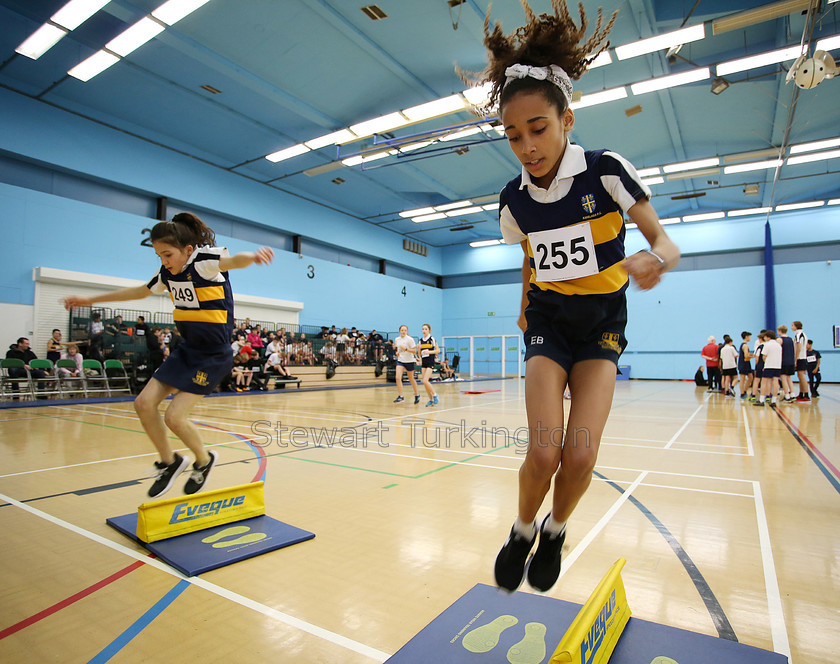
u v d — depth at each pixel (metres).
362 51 10.05
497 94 1.54
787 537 2.43
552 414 1.28
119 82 10.91
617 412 8.33
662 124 12.98
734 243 19.23
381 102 11.95
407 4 8.78
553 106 1.29
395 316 22.27
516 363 23.70
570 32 1.36
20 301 10.84
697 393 13.14
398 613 1.69
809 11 7.53
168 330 11.40
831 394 13.07
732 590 1.88
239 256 2.35
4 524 2.61
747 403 10.08
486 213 19.86
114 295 2.66
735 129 13.09
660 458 4.38
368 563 2.12
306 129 13.31
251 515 2.67
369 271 21.45
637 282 1.08
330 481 3.52
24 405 8.45
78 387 10.49
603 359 1.39
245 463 4.12
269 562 2.12
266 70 10.55
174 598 1.80
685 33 8.38
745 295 19.11
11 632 1.57
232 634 1.56
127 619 1.65
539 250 1.47
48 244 11.32
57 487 3.33
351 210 19.80
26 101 11.01
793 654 1.46
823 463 4.15
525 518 1.36
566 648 1.14
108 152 12.36
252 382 12.66
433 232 22.97
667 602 1.79
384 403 9.71
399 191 18.12
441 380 18.88
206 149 14.22
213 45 9.70
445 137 13.16
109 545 2.32
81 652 1.46
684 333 20.02
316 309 18.38
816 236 18.03
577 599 1.79
